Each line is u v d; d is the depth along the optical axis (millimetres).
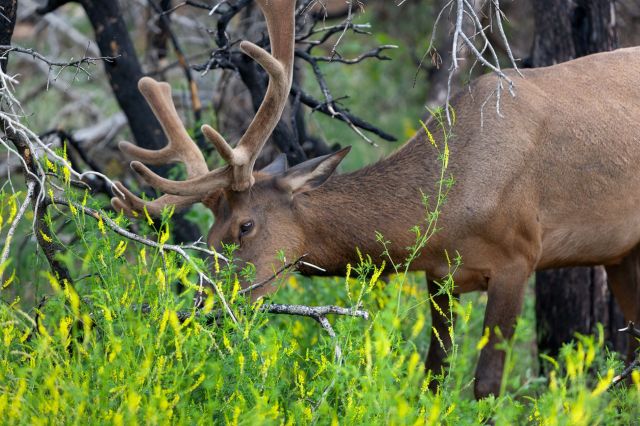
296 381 7930
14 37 19375
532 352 13914
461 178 10773
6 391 7250
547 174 10977
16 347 8180
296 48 13234
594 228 11312
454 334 8016
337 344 8023
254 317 8094
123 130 16953
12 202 8461
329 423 7398
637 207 11398
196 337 7766
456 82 16891
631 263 12023
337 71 19969
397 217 10867
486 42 9008
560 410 7414
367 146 20203
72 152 15875
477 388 10742
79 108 18266
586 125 11102
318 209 10859
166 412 6977
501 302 10906
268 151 14211
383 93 21875
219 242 10578
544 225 11133
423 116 20594
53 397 7043
